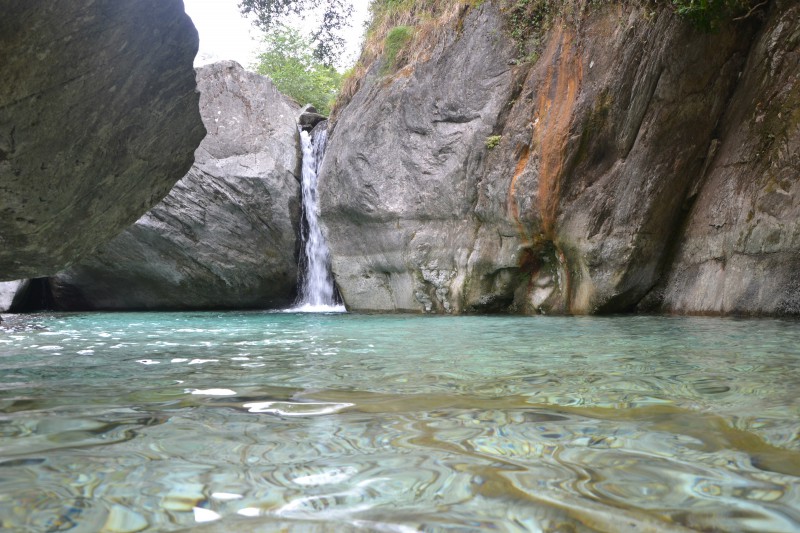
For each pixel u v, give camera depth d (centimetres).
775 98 743
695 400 201
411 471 126
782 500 109
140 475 125
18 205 327
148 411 191
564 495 112
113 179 371
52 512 105
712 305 766
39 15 269
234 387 238
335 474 124
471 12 1033
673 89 795
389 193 1103
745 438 151
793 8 744
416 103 1079
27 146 303
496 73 976
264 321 810
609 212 837
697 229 822
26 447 147
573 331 528
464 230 1013
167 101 371
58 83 297
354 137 1162
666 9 770
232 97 1372
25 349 421
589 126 834
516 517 101
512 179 920
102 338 523
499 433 158
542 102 895
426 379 254
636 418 175
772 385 228
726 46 797
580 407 192
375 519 101
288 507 107
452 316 894
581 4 854
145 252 1335
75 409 195
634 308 875
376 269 1147
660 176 814
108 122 339
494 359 326
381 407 195
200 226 1324
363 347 412
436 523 99
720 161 809
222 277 1362
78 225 375
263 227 1358
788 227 686
